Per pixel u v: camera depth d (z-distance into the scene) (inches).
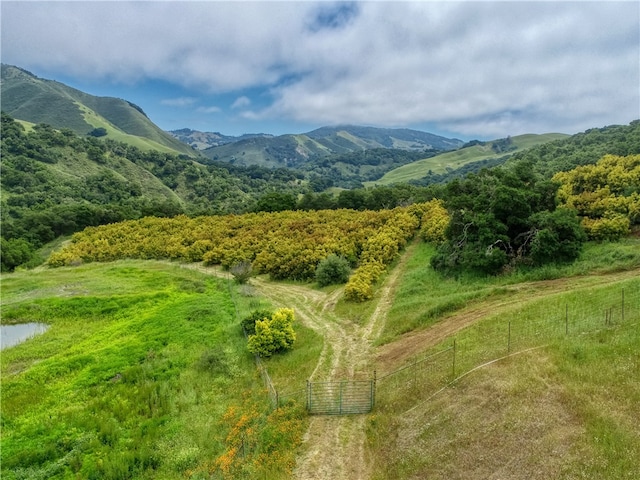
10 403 1093.8
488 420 698.8
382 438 757.9
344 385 984.9
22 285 2329.0
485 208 1728.6
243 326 1437.0
